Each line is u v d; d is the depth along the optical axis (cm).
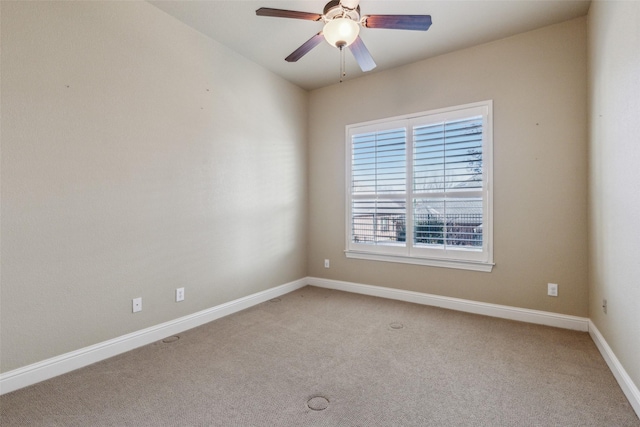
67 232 211
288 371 210
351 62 355
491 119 312
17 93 189
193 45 291
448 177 336
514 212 304
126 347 242
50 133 202
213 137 311
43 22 199
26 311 194
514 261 304
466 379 199
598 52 235
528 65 295
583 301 276
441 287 345
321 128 431
